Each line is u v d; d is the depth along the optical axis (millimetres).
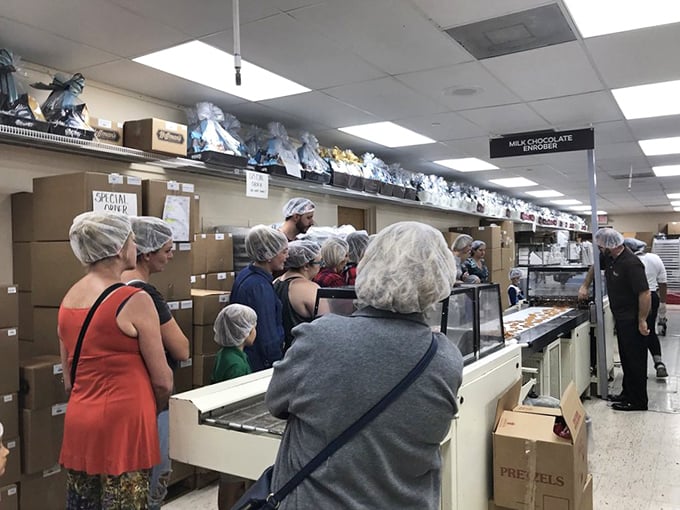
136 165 3889
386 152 6570
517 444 2057
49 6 2619
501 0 2678
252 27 2920
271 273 2916
